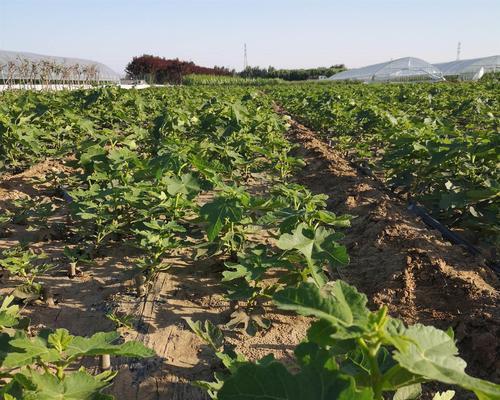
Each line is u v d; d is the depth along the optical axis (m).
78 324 4.46
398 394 2.29
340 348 2.29
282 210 4.19
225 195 4.75
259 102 17.58
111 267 5.55
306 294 1.83
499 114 13.23
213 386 2.74
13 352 2.47
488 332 3.98
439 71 55.81
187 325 4.41
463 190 6.43
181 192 5.19
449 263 5.30
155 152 8.97
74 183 8.27
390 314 4.55
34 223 6.82
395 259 5.42
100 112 13.31
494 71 50.53
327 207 8.01
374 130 11.81
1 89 29.06
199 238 5.75
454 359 1.76
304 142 13.70
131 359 3.92
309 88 34.59
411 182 7.53
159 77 71.69
